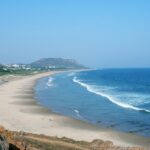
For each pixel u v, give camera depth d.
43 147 24.25
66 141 30.44
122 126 48.75
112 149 30.56
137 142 39.25
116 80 171.88
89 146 29.92
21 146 20.00
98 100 79.94
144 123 50.94
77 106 69.06
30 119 53.62
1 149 15.58
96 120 53.38
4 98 82.69
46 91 103.31
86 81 163.00
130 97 88.44
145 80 167.62
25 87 118.12
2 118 54.47
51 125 49.03
